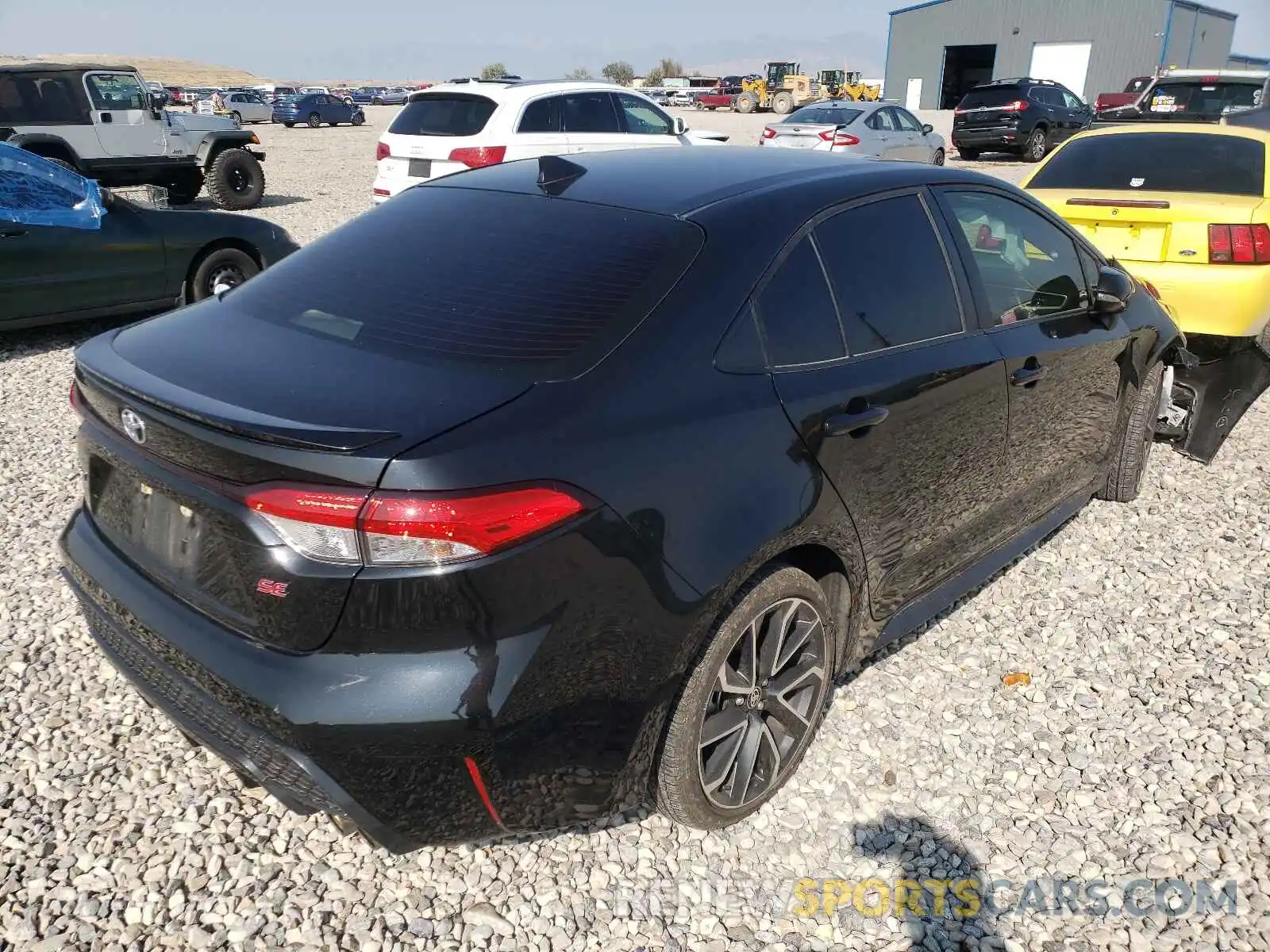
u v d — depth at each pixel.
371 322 2.32
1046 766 2.87
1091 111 22.42
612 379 2.12
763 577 2.40
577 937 2.29
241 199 14.73
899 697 3.17
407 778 1.95
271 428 1.86
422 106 10.88
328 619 1.90
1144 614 3.68
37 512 4.41
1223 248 5.12
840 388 2.54
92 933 2.25
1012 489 3.43
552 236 2.53
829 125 16.50
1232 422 5.05
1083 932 2.33
